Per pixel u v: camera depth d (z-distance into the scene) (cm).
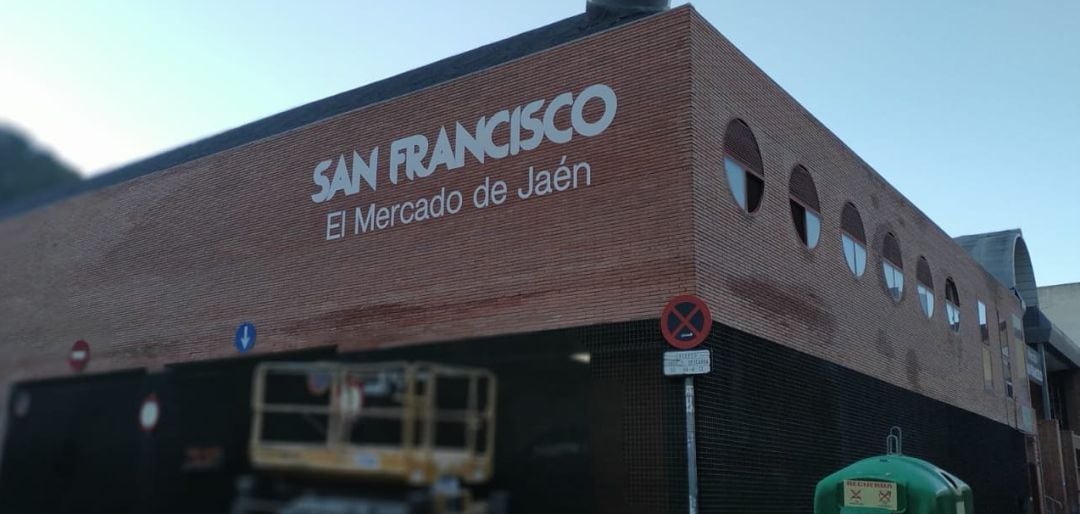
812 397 1523
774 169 1520
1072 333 5084
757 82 1502
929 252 2314
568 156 1403
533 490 687
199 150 2031
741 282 1358
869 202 1941
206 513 745
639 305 1276
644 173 1319
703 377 1212
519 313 1391
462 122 1541
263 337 1719
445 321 1472
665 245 1274
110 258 1777
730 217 1356
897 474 1062
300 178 1750
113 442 841
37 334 1547
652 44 1355
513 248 1427
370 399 695
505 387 709
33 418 933
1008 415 2842
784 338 1462
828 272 1672
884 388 1856
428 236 1535
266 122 2066
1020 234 3419
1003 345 2919
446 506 666
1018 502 2831
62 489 871
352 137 1689
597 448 1235
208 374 784
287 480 709
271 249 1756
